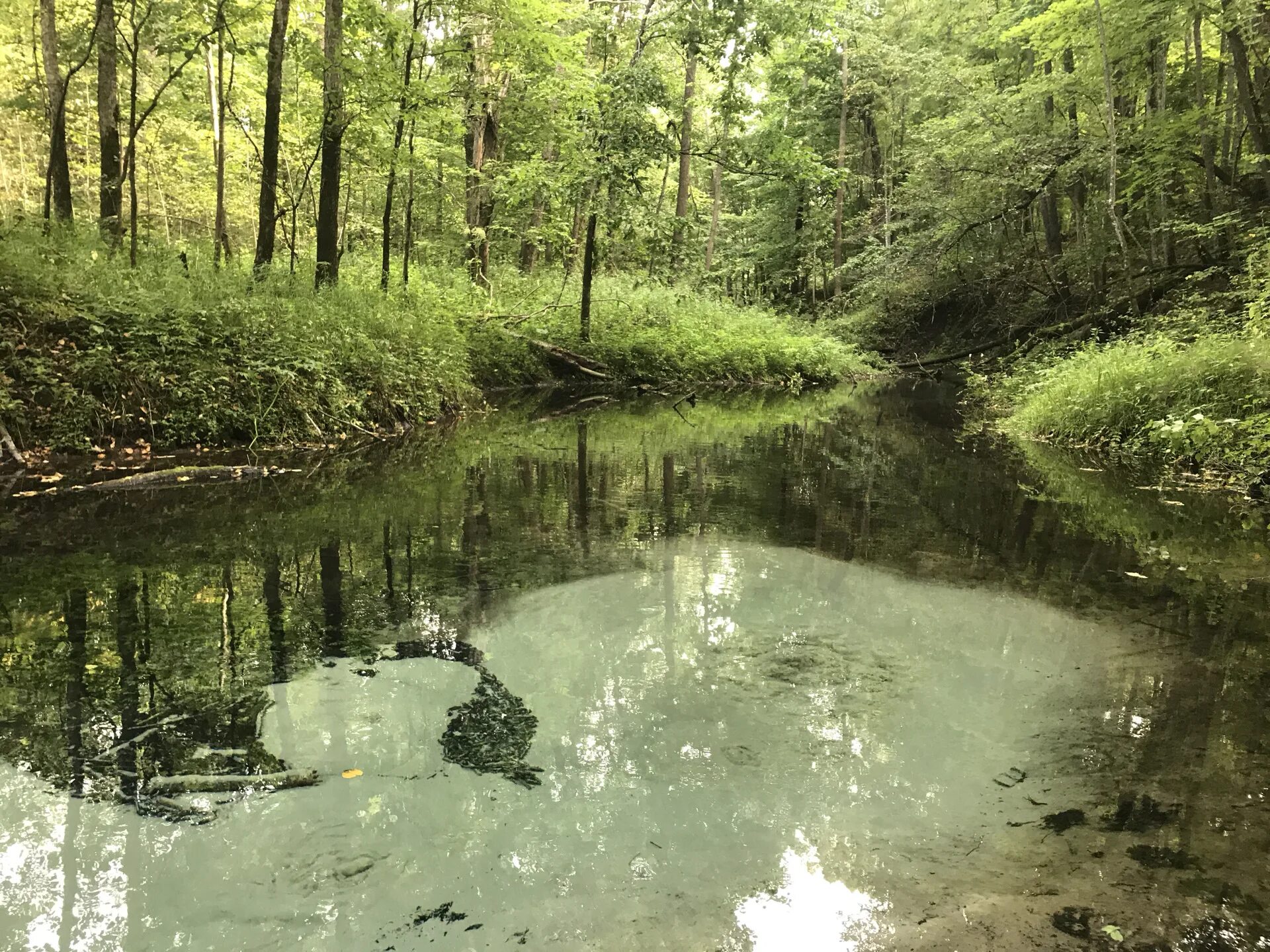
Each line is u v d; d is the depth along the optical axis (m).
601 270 17.38
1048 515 5.14
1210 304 9.91
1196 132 11.80
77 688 2.41
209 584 3.48
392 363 8.48
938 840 1.76
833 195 23.23
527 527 4.62
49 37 8.59
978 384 13.59
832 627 3.06
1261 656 2.82
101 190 8.97
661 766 2.04
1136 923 1.50
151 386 6.34
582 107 11.30
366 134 9.02
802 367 16.77
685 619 3.13
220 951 1.38
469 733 2.19
